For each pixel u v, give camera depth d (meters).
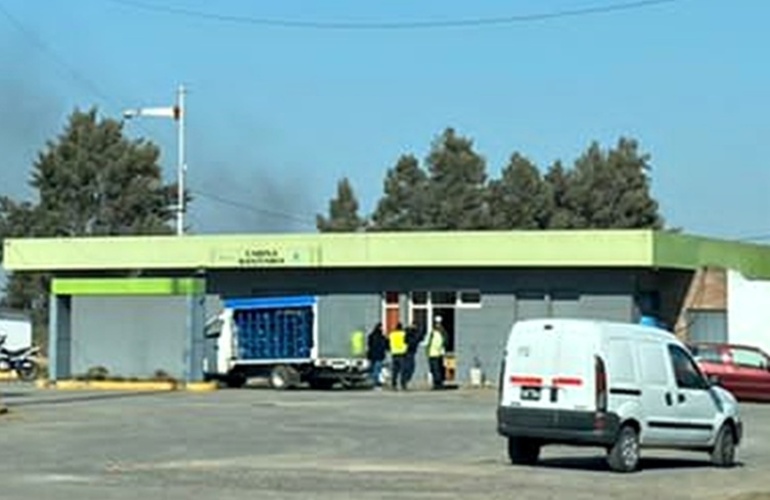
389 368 57.06
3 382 61.97
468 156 110.62
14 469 25.19
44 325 103.62
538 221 111.31
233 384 58.31
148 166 107.81
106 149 106.88
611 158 113.88
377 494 20.95
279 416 39.50
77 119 107.38
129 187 107.12
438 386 55.50
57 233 104.94
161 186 108.31
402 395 50.69
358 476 23.95
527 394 26.12
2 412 39.91
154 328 58.81
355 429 35.19
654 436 26.30
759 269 65.12
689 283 60.19
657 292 60.28
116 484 22.33
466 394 51.41
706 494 21.97
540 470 25.72
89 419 38.09
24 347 69.62
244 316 57.59
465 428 35.59
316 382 56.59
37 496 20.45
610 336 25.86
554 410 25.80
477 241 57.66
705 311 59.94
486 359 58.78
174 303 58.50
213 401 46.56
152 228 105.12
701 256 59.41
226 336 57.66
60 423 36.59
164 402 46.00
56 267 62.38
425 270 59.50
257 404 44.84
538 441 26.42
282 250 60.09
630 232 55.88
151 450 29.36
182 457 27.86
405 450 29.70
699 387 27.34
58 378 59.97
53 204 106.31
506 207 110.88
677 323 60.09
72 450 29.27
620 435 25.61
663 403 26.45
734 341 59.47
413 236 58.34
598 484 23.36
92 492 21.06
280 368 56.47
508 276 58.53
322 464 26.45
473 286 58.97
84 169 106.06
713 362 51.19
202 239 61.16
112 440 31.77
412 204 110.44
